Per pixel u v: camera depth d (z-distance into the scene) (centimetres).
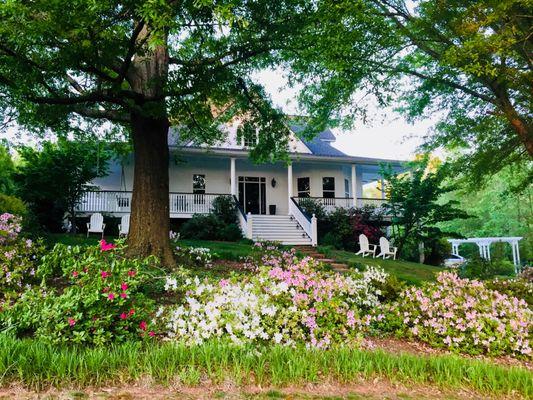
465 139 1352
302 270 576
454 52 801
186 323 462
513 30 773
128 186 1939
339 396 358
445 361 452
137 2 585
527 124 999
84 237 1372
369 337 599
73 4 560
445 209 1678
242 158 2019
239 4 792
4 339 365
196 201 1917
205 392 340
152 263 806
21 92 704
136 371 356
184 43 1044
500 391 409
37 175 1422
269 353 416
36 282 666
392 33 1009
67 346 396
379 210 2045
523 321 600
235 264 1062
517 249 2669
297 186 2248
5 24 562
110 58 696
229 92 1127
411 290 678
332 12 858
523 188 1538
